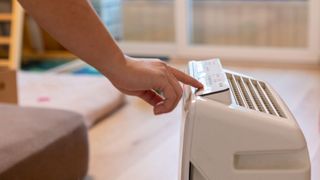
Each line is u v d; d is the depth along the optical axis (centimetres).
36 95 306
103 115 278
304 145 79
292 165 80
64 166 175
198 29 452
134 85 81
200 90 86
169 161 212
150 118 274
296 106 288
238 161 81
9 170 146
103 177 199
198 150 80
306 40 419
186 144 80
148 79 81
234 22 441
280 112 85
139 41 473
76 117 187
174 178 195
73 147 180
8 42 399
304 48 417
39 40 445
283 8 422
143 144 234
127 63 80
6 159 149
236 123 79
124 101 306
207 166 80
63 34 75
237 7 437
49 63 435
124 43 470
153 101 91
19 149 156
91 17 76
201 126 79
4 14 402
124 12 473
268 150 79
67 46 77
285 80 356
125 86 81
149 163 211
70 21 75
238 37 443
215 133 79
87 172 194
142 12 467
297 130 79
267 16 429
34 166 158
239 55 432
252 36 438
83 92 306
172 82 84
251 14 434
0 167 144
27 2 74
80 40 76
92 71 413
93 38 76
